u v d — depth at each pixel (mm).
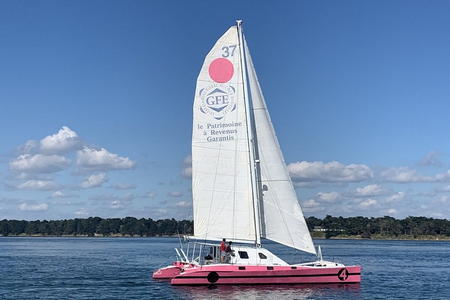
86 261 102562
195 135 56906
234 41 56969
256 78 58062
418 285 66500
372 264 101500
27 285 61906
